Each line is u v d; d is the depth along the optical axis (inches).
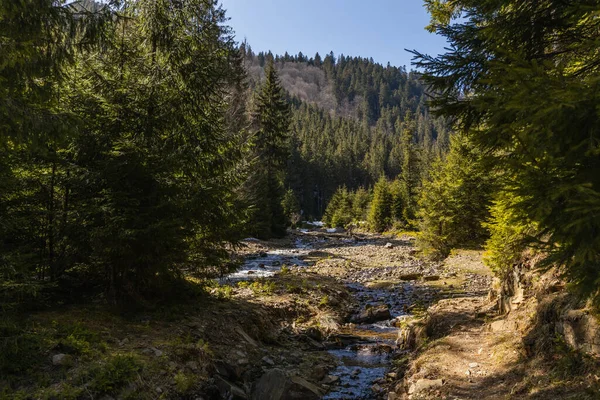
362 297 716.0
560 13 190.9
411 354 375.6
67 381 241.8
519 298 347.9
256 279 692.1
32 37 259.8
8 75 253.0
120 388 249.0
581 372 220.4
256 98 1733.5
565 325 251.3
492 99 164.6
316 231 2496.3
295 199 3201.3
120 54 402.6
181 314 397.1
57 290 382.3
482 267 909.8
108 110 375.2
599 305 147.0
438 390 265.9
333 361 399.9
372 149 5546.3
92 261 374.0
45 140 281.0
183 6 415.5
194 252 428.8
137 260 369.7
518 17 199.5
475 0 210.8
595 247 130.0
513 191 146.7
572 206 135.3
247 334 412.2
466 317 401.1
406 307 627.8
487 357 298.4
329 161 4490.7
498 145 168.4
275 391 304.2
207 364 314.3
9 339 252.7
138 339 318.0
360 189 3376.0
